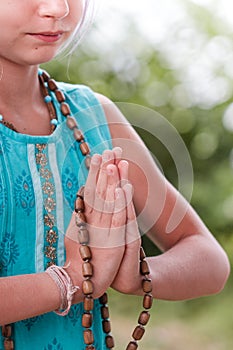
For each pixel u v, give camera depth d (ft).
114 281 8.07
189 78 24.97
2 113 8.05
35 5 7.44
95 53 23.40
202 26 25.14
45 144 8.16
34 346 7.97
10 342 7.79
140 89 24.32
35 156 8.05
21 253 7.86
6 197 7.72
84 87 9.23
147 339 22.11
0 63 7.97
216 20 25.30
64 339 8.13
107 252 7.79
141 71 24.44
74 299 7.70
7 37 7.53
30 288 7.44
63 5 7.44
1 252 7.79
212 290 9.07
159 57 24.70
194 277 8.77
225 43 25.17
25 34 7.52
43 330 8.04
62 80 21.95
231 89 25.05
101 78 23.63
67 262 7.82
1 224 7.71
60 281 7.59
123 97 24.09
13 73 8.05
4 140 7.91
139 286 8.18
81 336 8.25
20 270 7.86
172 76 24.81
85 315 7.81
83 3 7.98
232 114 25.02
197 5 25.22
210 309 23.61
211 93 25.05
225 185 24.49
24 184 7.88
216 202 24.40
